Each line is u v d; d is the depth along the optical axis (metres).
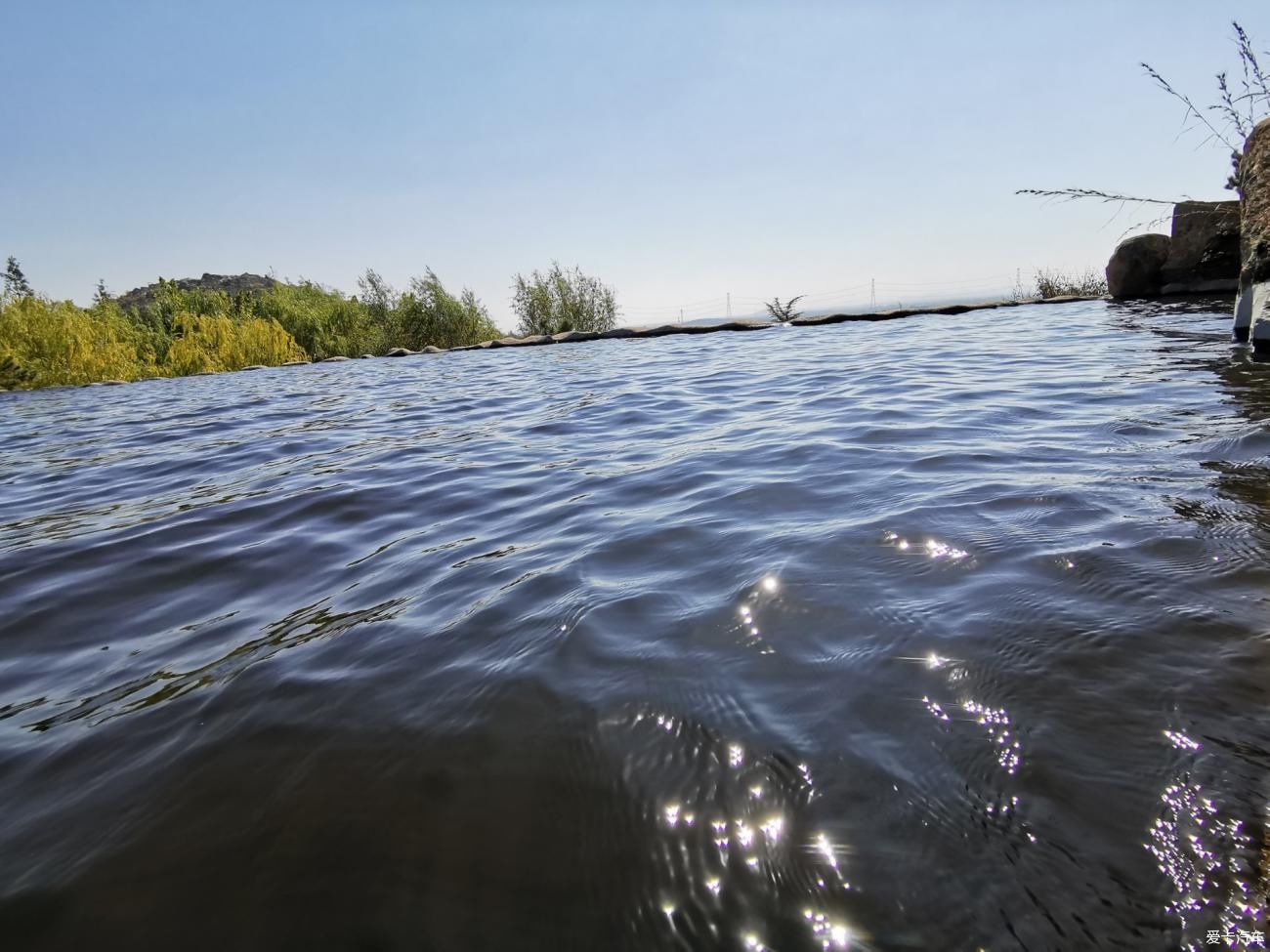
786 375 6.89
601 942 0.91
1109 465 2.72
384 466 4.25
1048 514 2.24
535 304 21.19
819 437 3.80
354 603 2.16
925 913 0.90
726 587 1.95
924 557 2.01
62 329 16.81
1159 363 5.12
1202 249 11.59
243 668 1.77
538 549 2.48
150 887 1.07
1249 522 2.00
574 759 1.27
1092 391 4.33
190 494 3.95
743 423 4.57
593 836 1.09
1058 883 0.93
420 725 1.42
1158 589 1.67
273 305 24.34
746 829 1.07
